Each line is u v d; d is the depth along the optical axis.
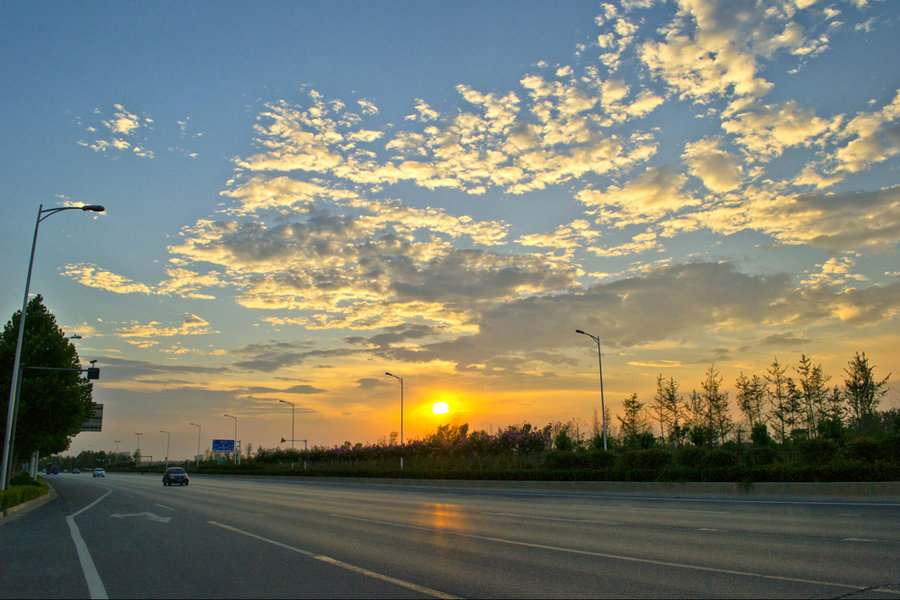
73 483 59.72
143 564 10.84
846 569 9.06
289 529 15.73
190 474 96.00
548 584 8.34
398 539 13.29
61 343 42.50
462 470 43.53
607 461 34.59
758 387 43.84
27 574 10.10
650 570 9.19
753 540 12.20
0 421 39.44
